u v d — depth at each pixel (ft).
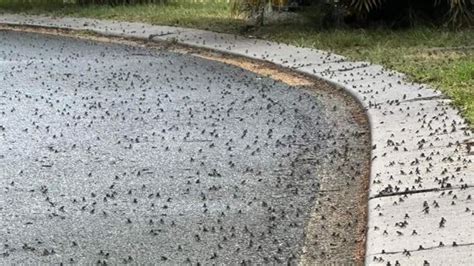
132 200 17.62
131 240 15.52
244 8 42.09
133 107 25.98
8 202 17.74
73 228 16.21
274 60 32.35
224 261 14.42
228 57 34.55
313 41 36.17
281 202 17.20
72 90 28.91
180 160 20.27
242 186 18.25
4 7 55.11
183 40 38.29
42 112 25.71
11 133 23.27
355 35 36.86
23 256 14.98
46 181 19.03
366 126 22.66
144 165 19.98
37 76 31.71
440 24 38.70
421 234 14.58
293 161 19.90
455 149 19.26
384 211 15.83
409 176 17.63
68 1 55.42
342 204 16.97
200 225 16.10
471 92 24.81
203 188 18.20
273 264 14.21
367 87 26.55
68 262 14.65
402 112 23.03
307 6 43.98
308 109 24.86
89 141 22.24
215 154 20.67
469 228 14.64
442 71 28.12
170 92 27.99
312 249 14.82
